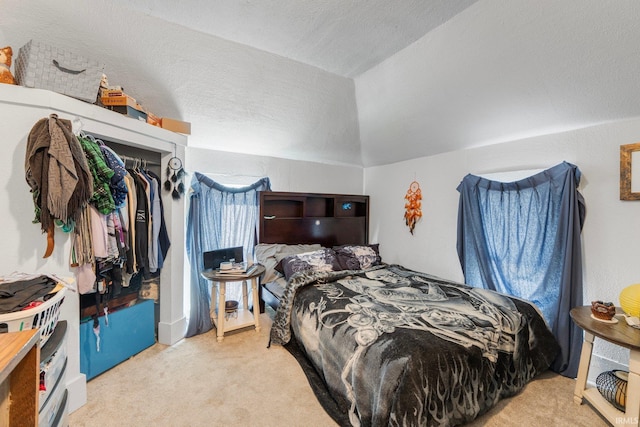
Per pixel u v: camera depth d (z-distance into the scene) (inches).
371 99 108.1
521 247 89.4
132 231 76.7
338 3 63.7
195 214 102.6
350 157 147.0
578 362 73.3
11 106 54.6
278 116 108.0
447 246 114.9
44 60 57.5
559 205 79.9
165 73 81.2
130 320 81.8
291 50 83.0
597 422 58.5
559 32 61.5
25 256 55.9
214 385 69.9
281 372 75.6
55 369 44.9
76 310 62.4
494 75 77.0
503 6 62.2
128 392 67.1
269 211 125.3
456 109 93.2
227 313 107.0
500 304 74.6
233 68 85.4
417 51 81.2
